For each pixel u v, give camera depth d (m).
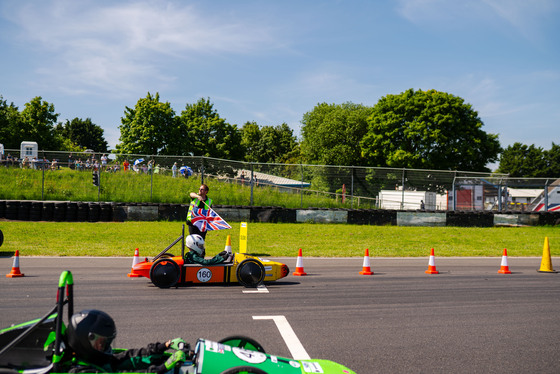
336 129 62.25
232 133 68.75
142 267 10.41
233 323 7.77
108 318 4.38
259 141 97.06
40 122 62.56
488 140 52.47
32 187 25.95
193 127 66.62
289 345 6.76
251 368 4.29
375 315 8.56
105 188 26.33
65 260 13.89
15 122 61.22
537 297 10.52
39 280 10.74
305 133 69.44
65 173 27.41
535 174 96.12
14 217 22.27
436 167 51.19
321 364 4.80
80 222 22.41
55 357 4.21
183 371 4.43
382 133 54.25
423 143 51.34
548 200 31.42
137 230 20.66
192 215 12.30
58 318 4.24
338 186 28.02
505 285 11.88
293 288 10.81
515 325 8.16
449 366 6.13
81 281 10.81
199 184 26.72
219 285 10.95
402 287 11.26
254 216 24.62
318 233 22.08
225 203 26.22
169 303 9.00
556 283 12.35
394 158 51.31
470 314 8.84
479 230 25.25
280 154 97.38
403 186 28.52
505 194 29.92
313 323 7.93
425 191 28.80
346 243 19.75
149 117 58.19
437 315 8.70
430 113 51.00
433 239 21.75
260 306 8.98
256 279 10.74
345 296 10.10
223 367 4.36
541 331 7.83
